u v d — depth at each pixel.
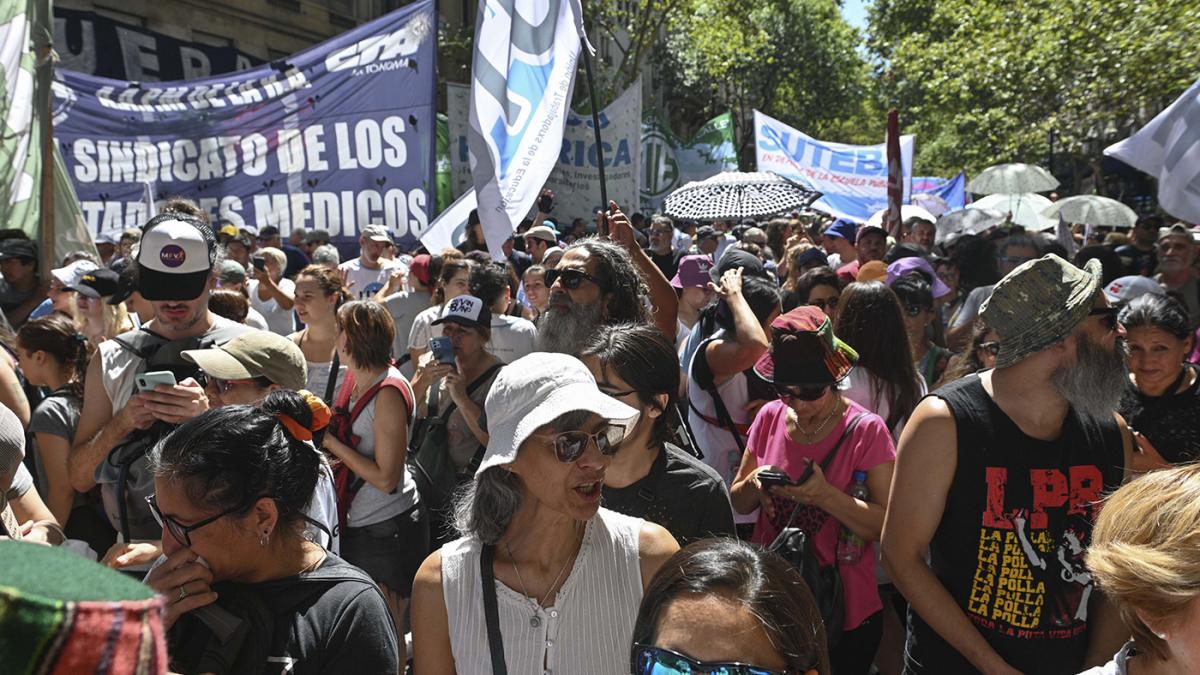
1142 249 10.76
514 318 5.61
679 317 6.22
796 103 47.56
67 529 3.77
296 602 2.04
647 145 20.41
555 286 3.95
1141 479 1.68
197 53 16.20
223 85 10.10
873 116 54.00
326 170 9.96
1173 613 1.56
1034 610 2.57
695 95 45.81
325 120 9.90
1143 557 1.57
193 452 1.98
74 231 6.69
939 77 24.81
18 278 6.52
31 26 6.13
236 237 9.32
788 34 45.44
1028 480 2.55
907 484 2.64
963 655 2.60
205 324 3.39
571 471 2.08
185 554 1.99
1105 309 2.52
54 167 6.46
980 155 28.98
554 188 13.98
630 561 2.24
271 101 9.98
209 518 1.97
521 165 5.48
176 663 1.95
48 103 6.20
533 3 5.43
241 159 10.04
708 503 2.93
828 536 3.40
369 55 9.71
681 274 6.13
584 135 13.98
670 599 1.68
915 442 2.63
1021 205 16.77
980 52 22.14
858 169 16.31
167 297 3.24
